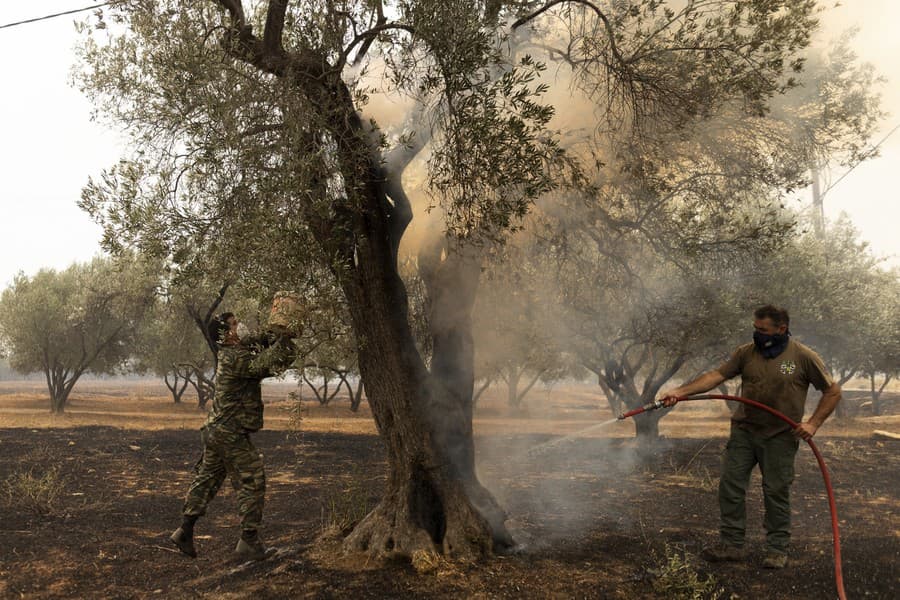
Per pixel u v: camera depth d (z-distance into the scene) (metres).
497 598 3.85
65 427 16.45
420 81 4.23
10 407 30.89
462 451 4.94
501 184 3.86
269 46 4.25
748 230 6.72
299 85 4.12
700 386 4.73
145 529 5.95
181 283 4.11
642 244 7.22
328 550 4.67
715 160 6.27
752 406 4.64
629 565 4.46
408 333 4.82
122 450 11.45
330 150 4.07
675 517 6.09
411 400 4.70
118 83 4.89
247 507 4.73
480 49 3.88
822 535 5.47
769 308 4.64
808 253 14.17
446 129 4.04
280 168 3.85
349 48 4.37
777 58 4.56
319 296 4.02
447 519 4.54
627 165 5.65
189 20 4.44
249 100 4.01
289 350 4.33
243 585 4.13
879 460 10.42
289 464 10.35
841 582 3.87
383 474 9.19
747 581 4.17
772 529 4.53
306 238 3.89
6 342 27.20
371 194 4.63
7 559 4.86
